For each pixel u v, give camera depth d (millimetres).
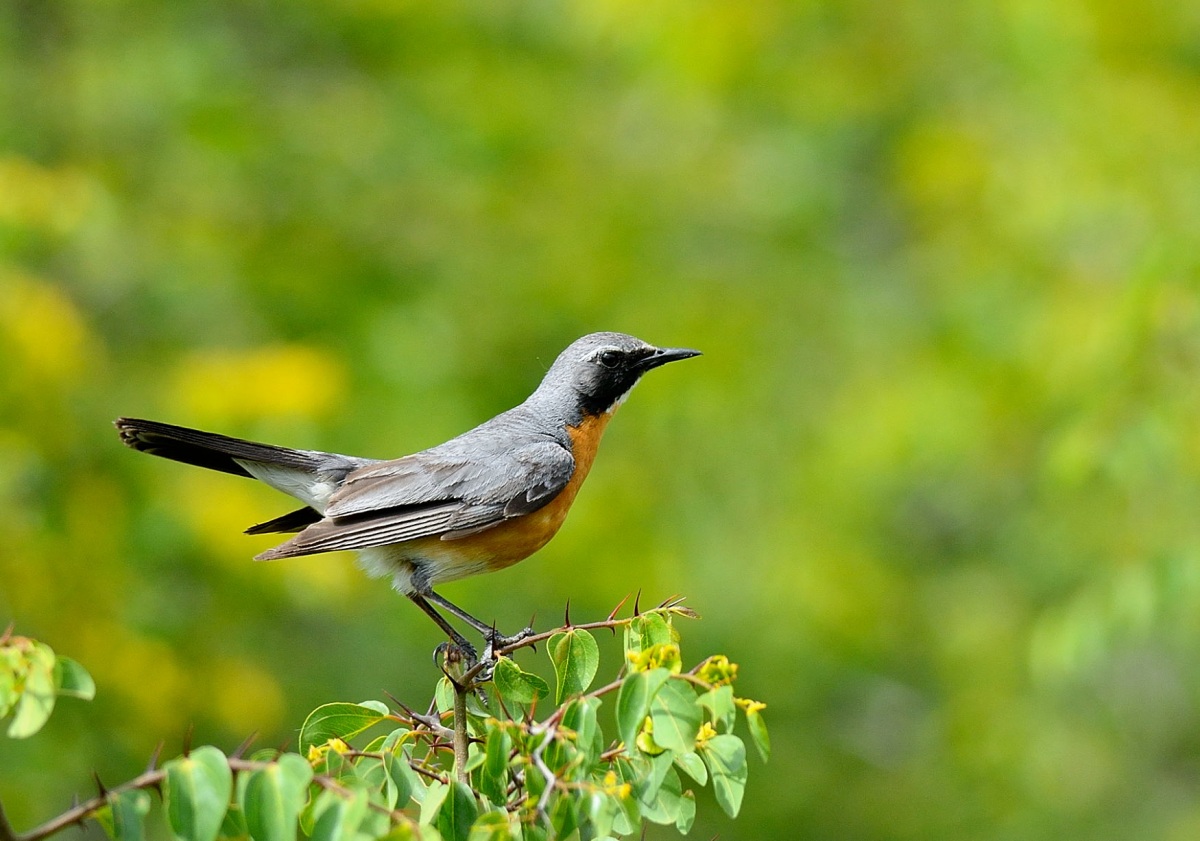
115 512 12750
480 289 16844
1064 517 15547
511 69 18609
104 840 12344
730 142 19062
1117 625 10961
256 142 16812
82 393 13086
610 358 9039
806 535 16469
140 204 16203
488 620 14734
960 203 17016
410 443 14609
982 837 15984
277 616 14039
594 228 17453
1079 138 15414
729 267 18109
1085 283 15281
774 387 17359
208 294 15664
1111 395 10812
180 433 8336
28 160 15734
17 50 16797
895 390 16688
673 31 17266
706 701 4648
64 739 12102
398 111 17797
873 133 19328
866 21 17656
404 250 17016
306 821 4961
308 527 7871
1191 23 16406
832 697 17531
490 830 4570
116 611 12367
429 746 5703
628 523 15734
